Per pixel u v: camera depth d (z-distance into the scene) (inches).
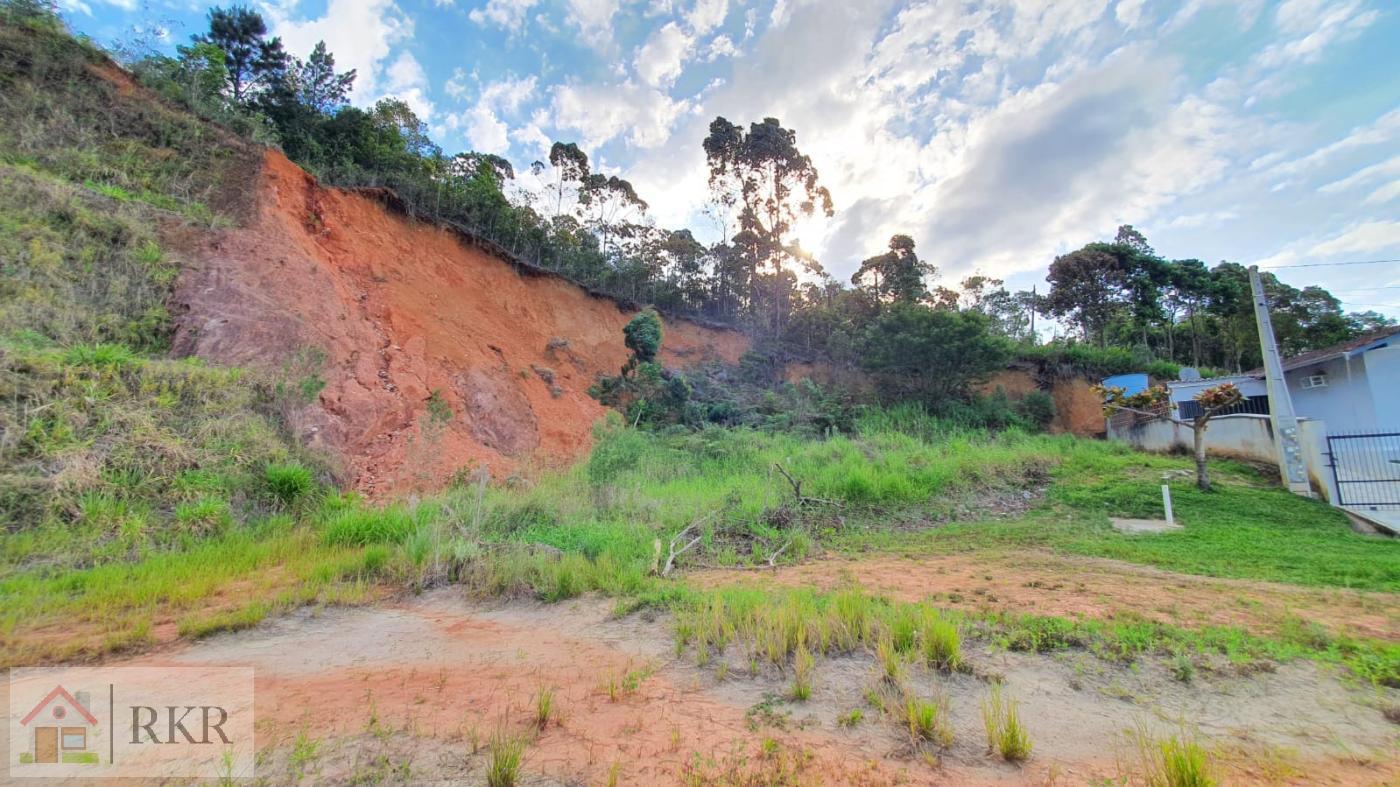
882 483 512.1
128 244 477.7
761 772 108.4
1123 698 140.1
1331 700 136.0
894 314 1055.6
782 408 959.6
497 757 107.3
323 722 132.0
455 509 384.8
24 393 333.1
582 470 560.7
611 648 186.5
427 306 707.4
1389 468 475.8
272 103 789.2
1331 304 1315.2
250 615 208.5
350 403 509.7
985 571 287.4
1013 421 992.9
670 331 1138.7
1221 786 99.4
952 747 116.9
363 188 731.4
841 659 167.3
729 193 1353.3
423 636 200.8
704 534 369.7
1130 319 1403.8
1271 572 273.6
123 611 212.2
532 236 974.4
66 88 551.5
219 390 415.2
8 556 256.8
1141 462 635.5
